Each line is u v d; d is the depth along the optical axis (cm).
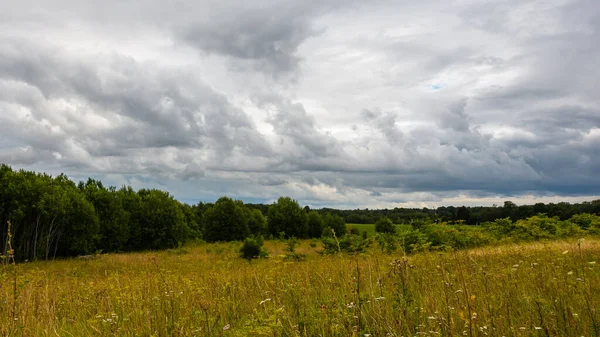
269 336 345
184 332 391
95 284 816
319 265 917
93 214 3478
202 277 861
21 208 2825
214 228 5259
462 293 430
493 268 654
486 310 377
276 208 5622
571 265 611
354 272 557
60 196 3155
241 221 5319
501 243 1666
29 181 3055
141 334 418
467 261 580
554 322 350
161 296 561
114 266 1958
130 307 552
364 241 1424
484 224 2017
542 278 499
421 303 430
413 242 1473
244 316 458
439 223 1703
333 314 396
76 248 3284
